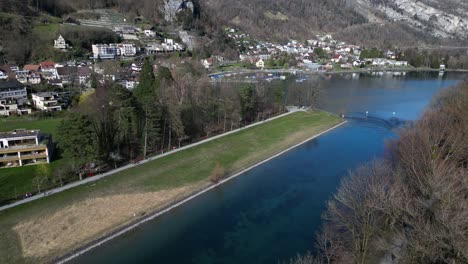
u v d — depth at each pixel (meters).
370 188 47.12
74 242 49.81
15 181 65.06
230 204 62.28
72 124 65.50
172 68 173.12
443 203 36.12
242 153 85.25
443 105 97.06
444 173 44.62
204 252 48.97
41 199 58.78
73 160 66.56
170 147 84.44
